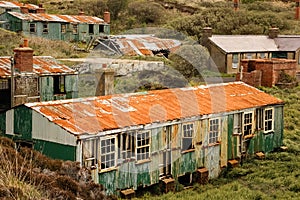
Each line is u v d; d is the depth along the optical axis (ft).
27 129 64.54
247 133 85.30
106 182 62.85
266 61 144.46
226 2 334.65
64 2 300.81
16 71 90.68
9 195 36.50
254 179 75.41
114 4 278.46
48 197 40.34
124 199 63.93
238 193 67.56
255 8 306.96
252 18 256.11
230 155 81.97
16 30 187.52
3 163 43.24
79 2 296.10
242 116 83.30
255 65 147.23
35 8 223.10
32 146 63.98
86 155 60.59
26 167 47.01
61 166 51.06
